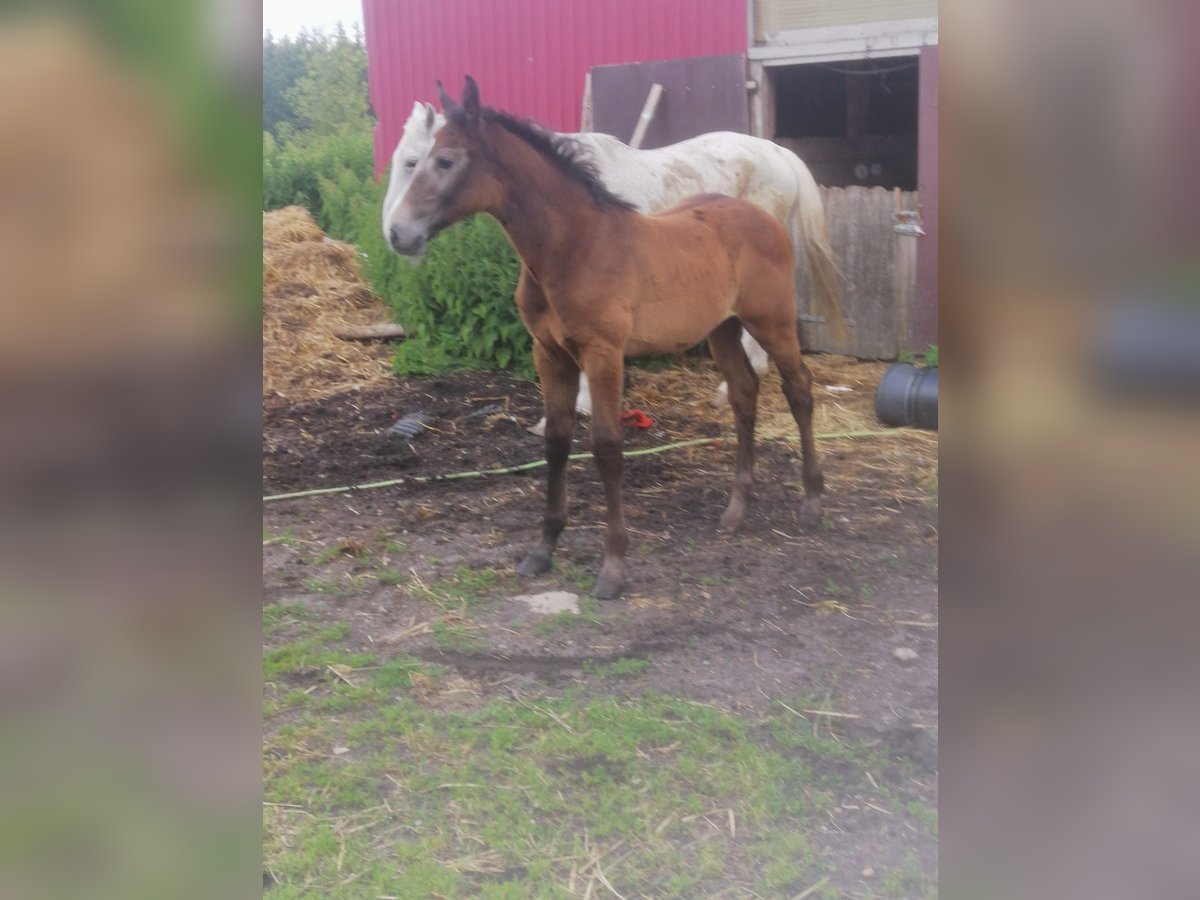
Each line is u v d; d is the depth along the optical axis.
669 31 6.79
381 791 2.49
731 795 2.44
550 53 7.14
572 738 2.68
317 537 4.21
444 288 6.40
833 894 2.09
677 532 4.20
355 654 3.21
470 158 3.36
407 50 7.59
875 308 6.55
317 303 7.43
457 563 3.93
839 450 5.17
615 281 3.48
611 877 2.17
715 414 5.75
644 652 3.19
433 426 5.63
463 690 2.97
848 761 2.56
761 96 6.65
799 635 3.27
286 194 9.55
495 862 2.23
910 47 6.19
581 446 5.29
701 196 4.14
